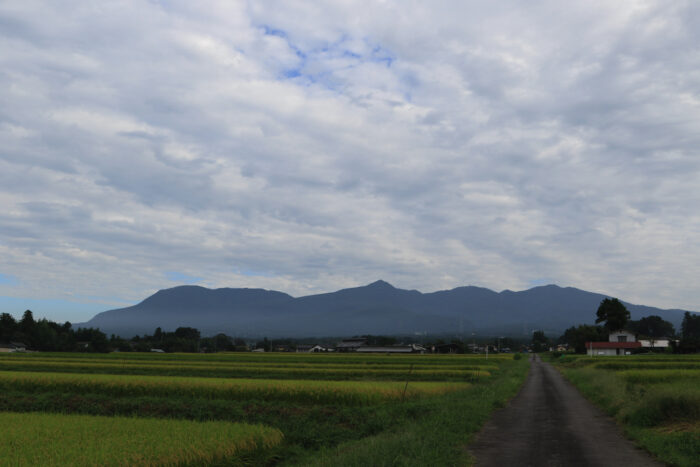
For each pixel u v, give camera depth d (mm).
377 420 21156
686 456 12797
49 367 59062
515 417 21969
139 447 14852
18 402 28656
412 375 52812
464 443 15398
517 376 50594
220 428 17984
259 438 17266
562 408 25562
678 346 118250
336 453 14758
